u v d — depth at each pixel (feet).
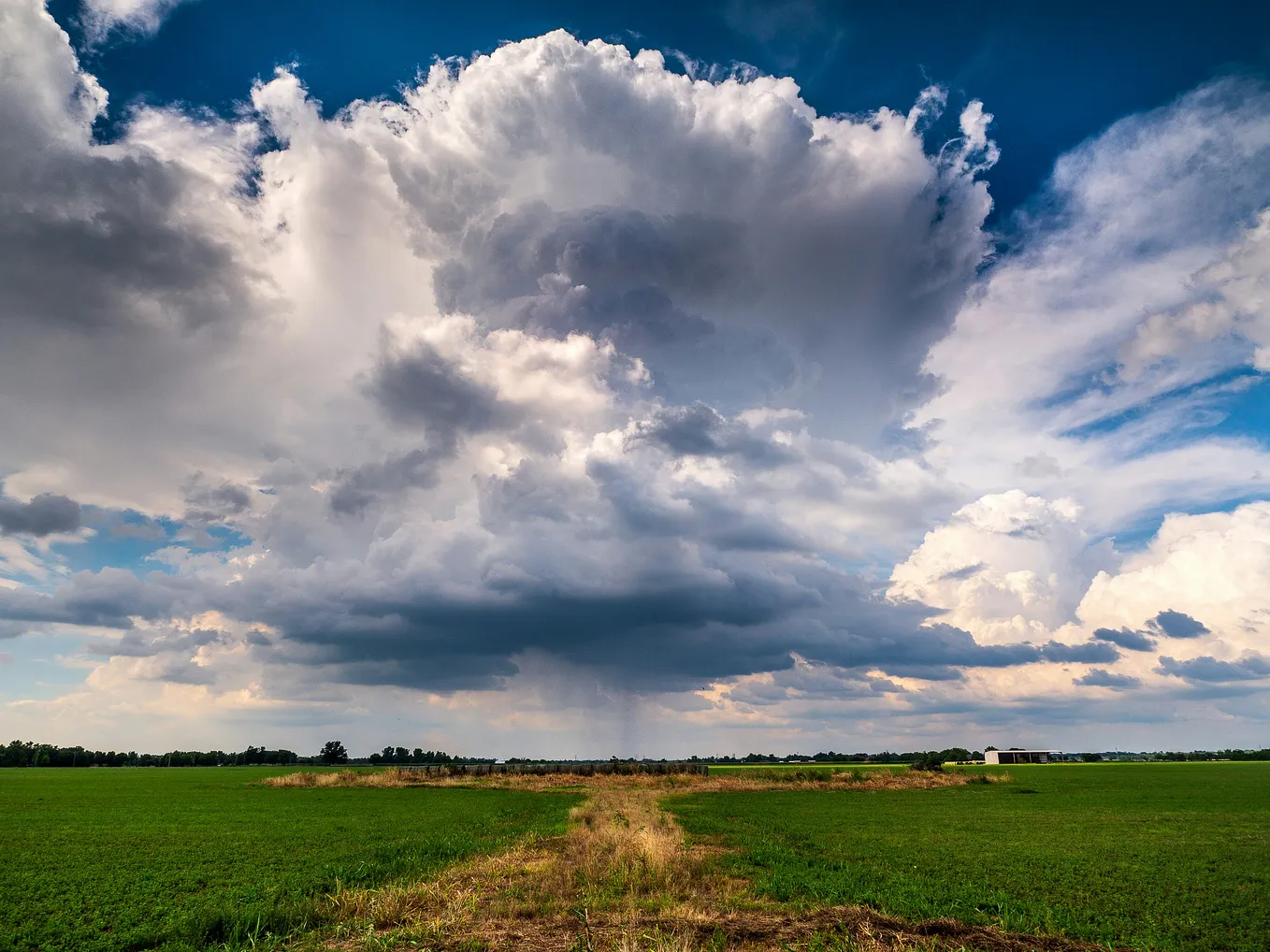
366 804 214.69
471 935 56.70
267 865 95.81
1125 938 61.36
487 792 284.00
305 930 60.39
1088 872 94.02
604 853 97.09
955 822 164.55
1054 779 379.55
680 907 64.95
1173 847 119.85
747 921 61.31
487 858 97.04
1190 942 61.41
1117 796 255.91
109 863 98.12
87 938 61.62
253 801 227.20
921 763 515.50
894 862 101.09
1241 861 104.17
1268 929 65.57
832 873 87.51
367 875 83.87
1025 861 102.63
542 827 143.84
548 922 60.64
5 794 248.52
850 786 328.49
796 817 176.35
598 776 370.73
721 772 430.61
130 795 250.37
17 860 100.94
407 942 55.26
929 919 63.46
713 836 133.90
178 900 74.18
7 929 64.44
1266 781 348.38
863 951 52.95
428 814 180.04
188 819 163.22
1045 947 57.36
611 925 59.52
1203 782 343.26
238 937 59.41
